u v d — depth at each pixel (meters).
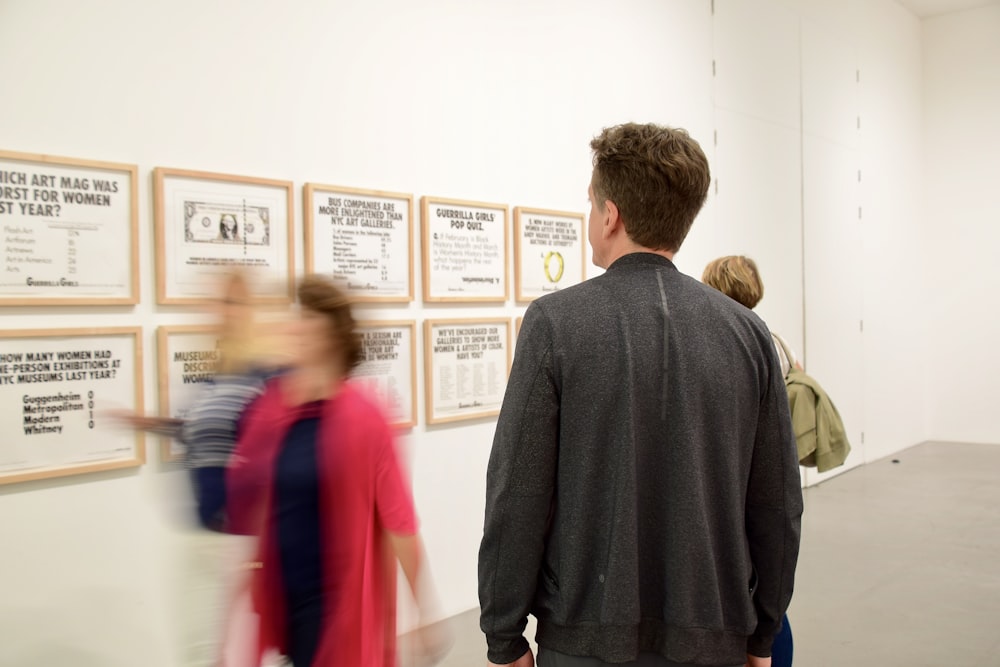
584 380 1.09
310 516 1.51
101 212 2.24
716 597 1.09
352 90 2.91
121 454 2.25
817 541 4.29
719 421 1.12
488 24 3.44
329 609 1.50
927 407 7.80
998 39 7.34
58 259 2.15
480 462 3.39
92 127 2.24
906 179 7.48
